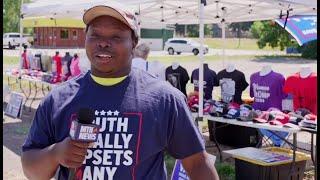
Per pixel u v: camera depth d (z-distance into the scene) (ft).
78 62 31.60
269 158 16.96
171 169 20.58
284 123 18.38
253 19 34.30
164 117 5.97
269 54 120.47
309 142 25.80
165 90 6.09
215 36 179.01
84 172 5.80
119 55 5.99
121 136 5.82
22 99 33.47
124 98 5.95
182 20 40.60
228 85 24.58
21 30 41.24
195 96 24.27
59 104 6.09
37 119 6.29
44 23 61.67
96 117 5.89
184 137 6.14
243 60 100.37
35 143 6.22
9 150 23.98
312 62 94.02
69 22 62.49
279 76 22.24
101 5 5.92
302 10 27.53
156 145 5.95
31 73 39.17
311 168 20.86
